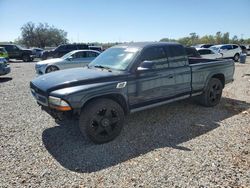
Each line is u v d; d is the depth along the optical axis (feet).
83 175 11.02
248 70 50.65
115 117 14.46
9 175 11.00
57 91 13.08
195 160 12.16
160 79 16.47
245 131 15.83
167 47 17.35
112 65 16.21
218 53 70.95
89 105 13.55
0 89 29.96
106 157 12.61
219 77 22.08
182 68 17.95
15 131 15.97
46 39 220.84
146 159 12.34
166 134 15.46
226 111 20.13
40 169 11.51
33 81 15.57
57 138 14.93
